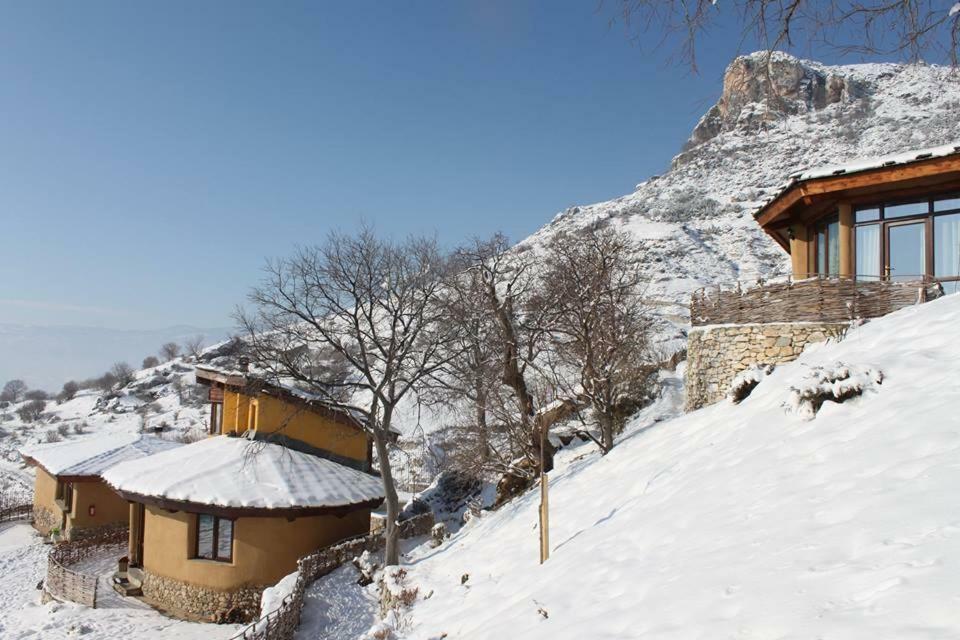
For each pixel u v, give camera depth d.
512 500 16.84
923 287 11.73
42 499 30.97
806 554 4.46
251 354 17.58
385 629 8.98
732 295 14.05
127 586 19.47
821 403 7.79
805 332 12.49
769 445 7.56
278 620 12.41
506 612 7.23
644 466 10.90
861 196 13.98
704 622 4.16
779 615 3.79
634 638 4.50
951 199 13.02
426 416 30.41
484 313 21.70
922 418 6.01
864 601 3.57
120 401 80.50
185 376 86.44
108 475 20.84
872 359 8.30
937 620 3.11
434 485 27.30
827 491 5.49
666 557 5.97
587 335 17.06
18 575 22.83
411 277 19.36
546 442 20.08
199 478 18.09
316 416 21.75
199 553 18.39
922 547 3.87
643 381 22.84
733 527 5.70
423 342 19.44
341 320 19.77
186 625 16.86
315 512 18.31
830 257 15.17
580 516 10.62
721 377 13.87
